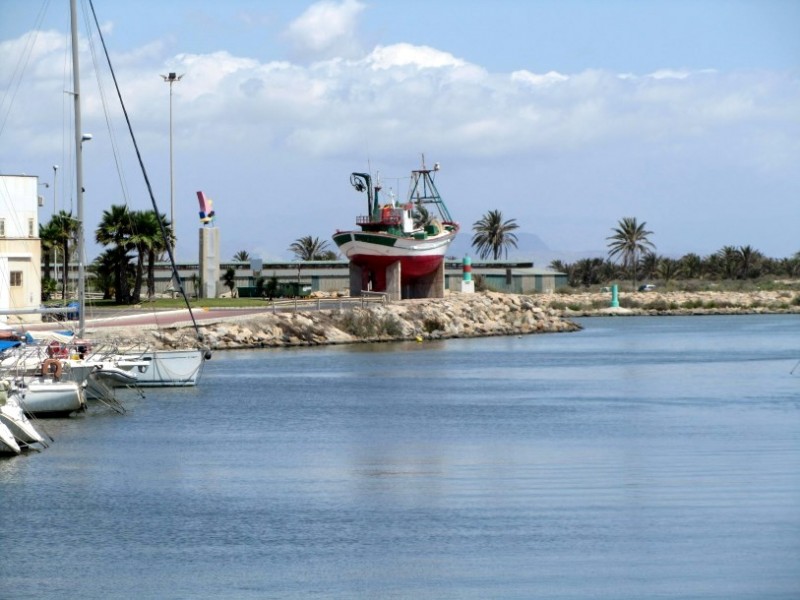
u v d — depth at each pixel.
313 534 44.53
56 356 74.50
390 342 157.25
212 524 46.00
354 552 42.03
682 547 42.59
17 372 71.19
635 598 37.12
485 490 52.44
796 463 59.41
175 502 49.88
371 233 179.38
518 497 50.91
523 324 187.12
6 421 61.31
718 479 55.00
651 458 61.09
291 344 141.62
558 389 97.62
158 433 68.62
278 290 197.25
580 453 62.78
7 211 121.19
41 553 41.97
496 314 187.12
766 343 162.12
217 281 188.75
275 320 143.25
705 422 76.12
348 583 38.53
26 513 47.69
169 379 91.62
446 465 58.94
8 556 41.59
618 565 40.44
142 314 134.50
